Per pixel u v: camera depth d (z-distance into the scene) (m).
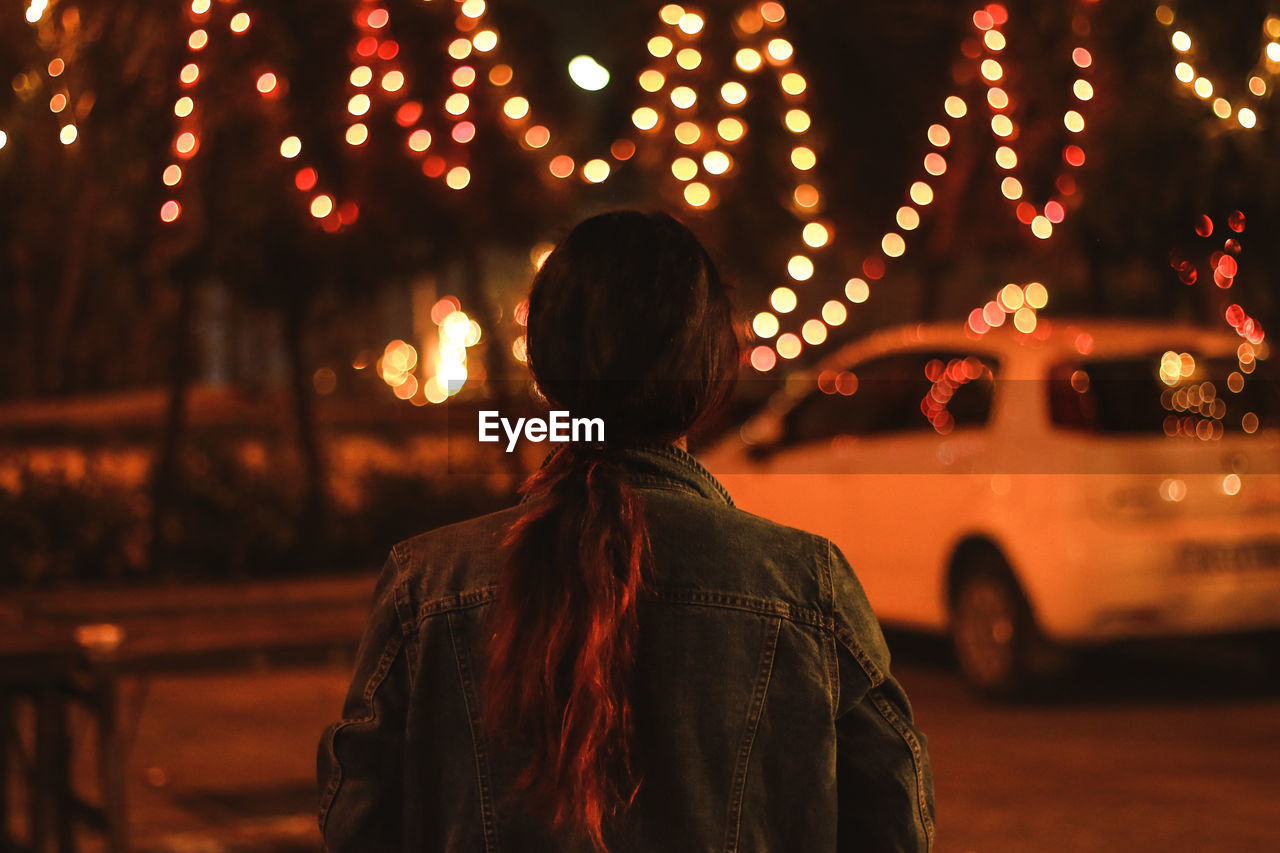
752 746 1.43
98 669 3.78
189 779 5.55
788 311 5.80
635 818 1.40
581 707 1.35
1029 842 4.59
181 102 3.92
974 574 6.80
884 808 1.46
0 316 12.24
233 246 8.17
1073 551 6.25
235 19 4.19
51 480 9.51
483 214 8.34
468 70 5.36
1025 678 6.55
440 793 1.47
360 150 7.03
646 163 6.50
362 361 15.56
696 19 5.89
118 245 8.17
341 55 6.70
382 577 1.57
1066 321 7.18
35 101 3.81
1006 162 5.45
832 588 1.49
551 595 1.38
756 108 6.33
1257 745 5.86
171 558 9.48
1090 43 5.54
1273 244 5.05
